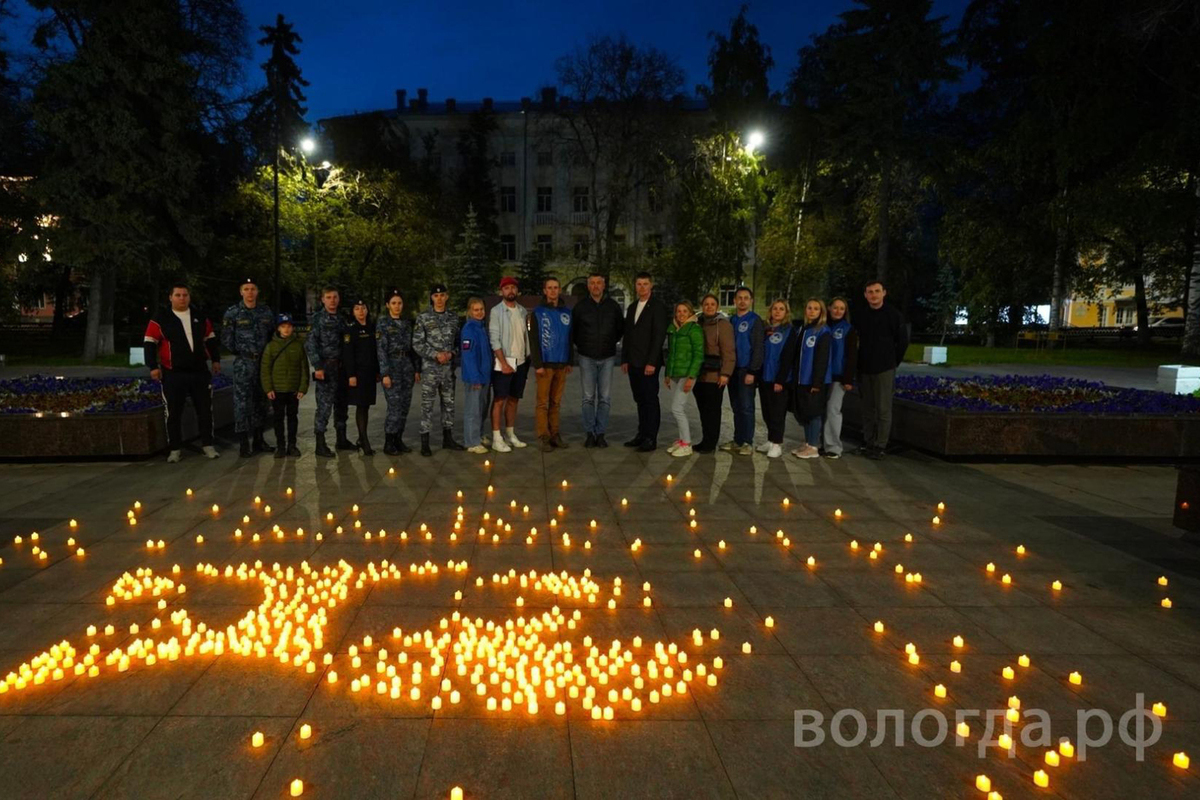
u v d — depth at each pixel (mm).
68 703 3537
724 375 9625
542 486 8062
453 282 42719
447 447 10141
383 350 9477
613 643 4262
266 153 34969
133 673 3846
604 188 56250
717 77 43312
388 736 3273
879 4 30766
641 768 3066
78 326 48406
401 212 42406
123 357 29531
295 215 37531
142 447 9180
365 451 9727
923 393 11273
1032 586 5207
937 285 49594
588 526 6605
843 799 2891
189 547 5926
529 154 57250
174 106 26516
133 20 25453
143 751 3148
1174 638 4383
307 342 9469
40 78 26891
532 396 17938
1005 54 32594
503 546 6020
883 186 32625
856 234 41188
